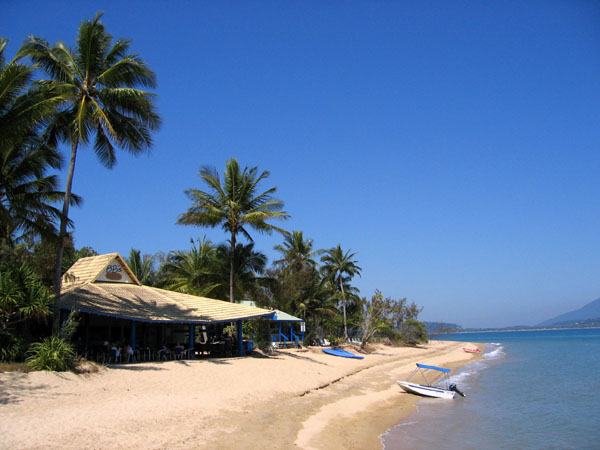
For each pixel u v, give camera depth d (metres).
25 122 17.55
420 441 15.38
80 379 17.16
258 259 35.91
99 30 22.19
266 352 33.81
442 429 17.22
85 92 21.39
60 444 11.07
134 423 13.49
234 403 17.83
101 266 28.70
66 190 20.72
